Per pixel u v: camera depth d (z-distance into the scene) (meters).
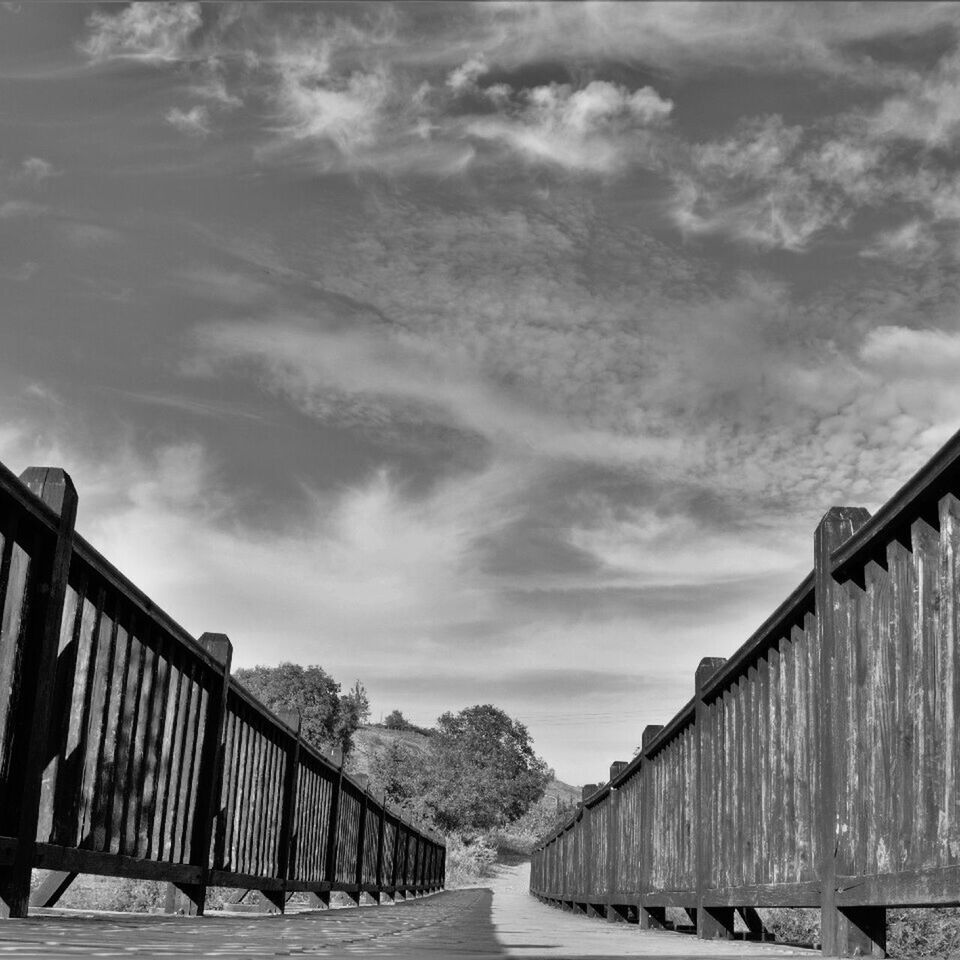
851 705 3.41
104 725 3.96
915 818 2.75
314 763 9.98
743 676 5.28
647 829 8.80
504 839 88.19
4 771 3.12
